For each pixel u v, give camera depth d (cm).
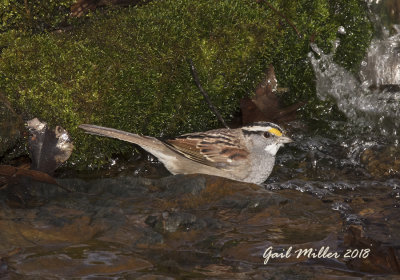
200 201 814
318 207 810
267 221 749
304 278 595
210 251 656
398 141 1109
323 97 1185
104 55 959
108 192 840
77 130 934
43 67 922
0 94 898
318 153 1065
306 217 768
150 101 987
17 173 829
